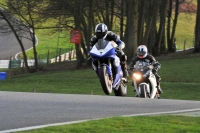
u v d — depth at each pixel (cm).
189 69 10931
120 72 4200
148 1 13475
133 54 12394
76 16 13325
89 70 12288
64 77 11238
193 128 2644
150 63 5694
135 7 12356
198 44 14112
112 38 4100
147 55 5688
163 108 3694
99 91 8975
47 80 10619
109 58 3988
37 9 13950
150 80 5616
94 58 3969
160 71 10825
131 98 4534
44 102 3838
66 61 17488
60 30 14950
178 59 13025
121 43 4147
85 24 14212
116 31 15700
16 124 2727
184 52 14700
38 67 14762
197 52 14125
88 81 10181
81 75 11338
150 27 14025
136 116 3009
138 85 5641
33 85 10012
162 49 16362
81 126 2581
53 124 2672
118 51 4181
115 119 2842
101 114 3189
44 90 9200
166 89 8894
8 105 3556
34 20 14338
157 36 15188
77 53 13625
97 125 2636
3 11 14250
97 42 4019
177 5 17012
